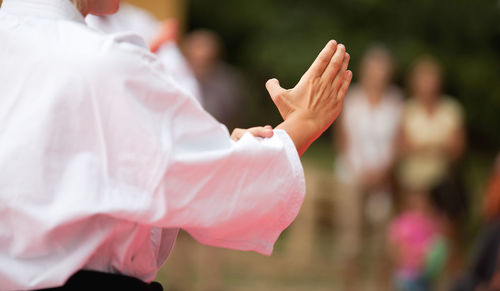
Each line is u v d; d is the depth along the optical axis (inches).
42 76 81.3
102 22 186.5
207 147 84.8
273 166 86.4
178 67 199.5
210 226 85.0
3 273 80.2
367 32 914.7
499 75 922.7
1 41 83.7
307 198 407.2
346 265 378.6
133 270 87.2
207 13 949.2
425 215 331.0
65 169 80.0
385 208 383.2
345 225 380.2
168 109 83.4
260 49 909.2
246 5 942.4
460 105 935.7
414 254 318.3
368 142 386.3
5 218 79.9
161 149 81.2
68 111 80.2
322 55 94.4
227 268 410.6
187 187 82.7
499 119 935.0
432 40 926.4
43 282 81.0
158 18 336.5
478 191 668.1
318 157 828.6
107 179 80.3
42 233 79.4
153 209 81.1
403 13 916.6
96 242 81.9
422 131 388.8
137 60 82.5
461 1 915.4
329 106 94.6
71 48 82.1
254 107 950.4
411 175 385.4
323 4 922.7
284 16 924.6
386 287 377.1
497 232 249.4
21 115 80.8
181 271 367.9
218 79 387.9
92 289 83.4
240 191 85.0
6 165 79.2
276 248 449.4
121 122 80.7
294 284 391.2
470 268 253.1
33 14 86.2
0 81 82.4
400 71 901.2
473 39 924.0
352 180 381.4
